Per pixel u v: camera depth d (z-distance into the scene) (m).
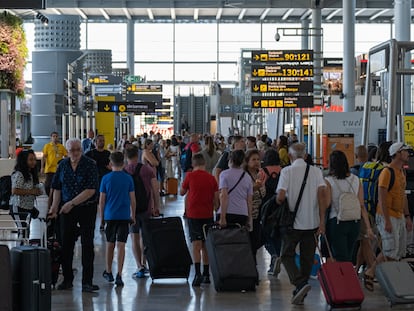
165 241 9.66
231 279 9.01
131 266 11.00
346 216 8.40
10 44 18.88
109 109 30.84
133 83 47.41
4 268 6.68
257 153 9.84
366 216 8.66
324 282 8.12
